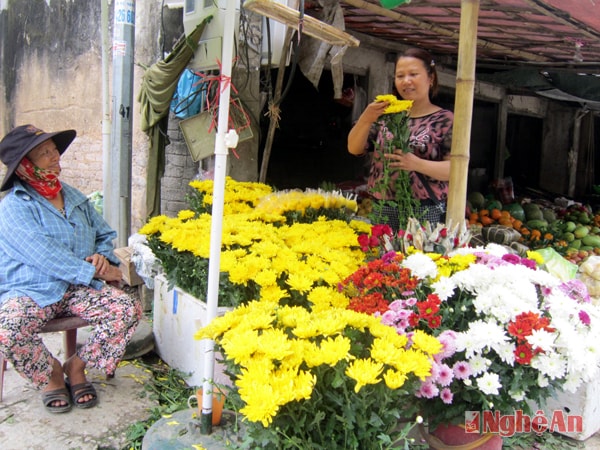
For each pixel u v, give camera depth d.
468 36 2.74
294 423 1.70
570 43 4.90
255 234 2.83
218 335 1.92
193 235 2.85
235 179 4.44
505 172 9.77
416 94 3.12
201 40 3.68
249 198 3.59
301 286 2.35
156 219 3.13
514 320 2.01
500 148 8.54
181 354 3.12
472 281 2.10
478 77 7.27
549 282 2.20
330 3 3.86
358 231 3.19
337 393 1.74
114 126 4.32
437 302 2.04
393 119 2.86
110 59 5.74
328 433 1.73
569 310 2.07
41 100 7.22
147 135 4.77
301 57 4.04
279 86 4.12
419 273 2.18
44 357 2.64
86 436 2.53
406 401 1.99
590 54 5.66
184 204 5.03
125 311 2.80
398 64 3.14
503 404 2.09
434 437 2.23
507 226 5.51
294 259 2.62
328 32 2.80
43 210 2.81
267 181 7.04
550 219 6.79
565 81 7.21
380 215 3.05
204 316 2.83
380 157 2.99
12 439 2.47
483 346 1.93
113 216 4.42
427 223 2.69
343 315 1.86
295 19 2.64
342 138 6.90
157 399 2.90
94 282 2.85
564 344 1.95
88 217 3.08
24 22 7.44
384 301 2.15
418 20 4.46
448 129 3.04
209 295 2.19
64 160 6.82
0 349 2.54
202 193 3.64
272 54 3.97
